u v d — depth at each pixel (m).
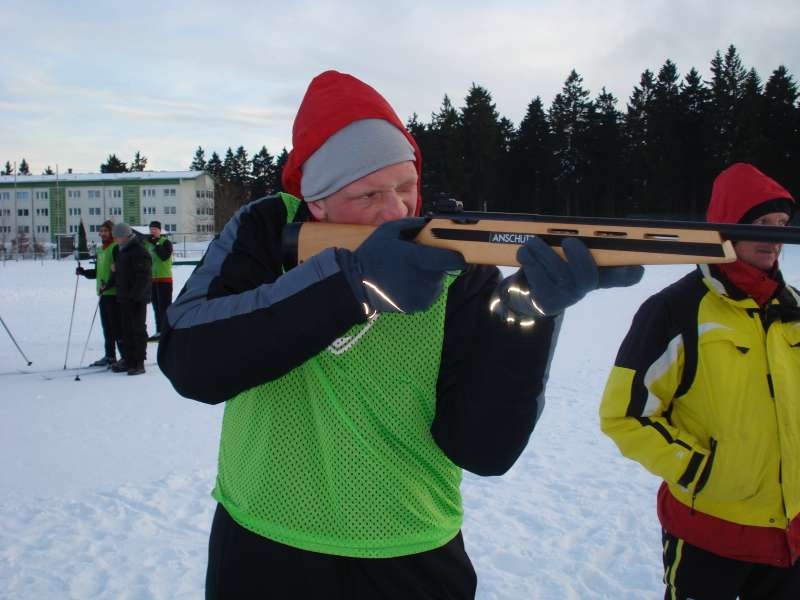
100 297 8.37
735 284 2.16
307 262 1.25
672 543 2.31
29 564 3.32
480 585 3.17
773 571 2.17
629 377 2.24
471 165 54.66
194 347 1.27
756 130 43.19
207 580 1.52
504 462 1.44
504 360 1.36
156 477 4.45
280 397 1.41
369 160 1.40
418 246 1.20
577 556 3.43
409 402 1.41
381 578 1.41
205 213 77.31
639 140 53.16
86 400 6.55
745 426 2.11
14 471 4.55
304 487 1.40
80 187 79.25
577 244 1.22
